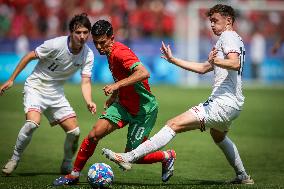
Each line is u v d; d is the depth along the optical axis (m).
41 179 27.20
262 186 25.36
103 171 23.72
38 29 90.38
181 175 29.11
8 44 80.50
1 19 90.88
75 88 75.44
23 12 92.12
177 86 80.69
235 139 41.75
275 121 51.06
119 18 89.25
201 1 93.50
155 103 25.34
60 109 28.72
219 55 24.77
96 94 68.31
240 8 84.19
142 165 31.62
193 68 26.36
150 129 25.41
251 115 54.81
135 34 88.69
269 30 84.44
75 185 25.28
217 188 24.38
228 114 24.75
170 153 25.86
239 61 24.02
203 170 30.52
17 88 74.38
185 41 81.31
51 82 28.47
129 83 23.56
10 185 25.31
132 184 26.17
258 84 81.62
